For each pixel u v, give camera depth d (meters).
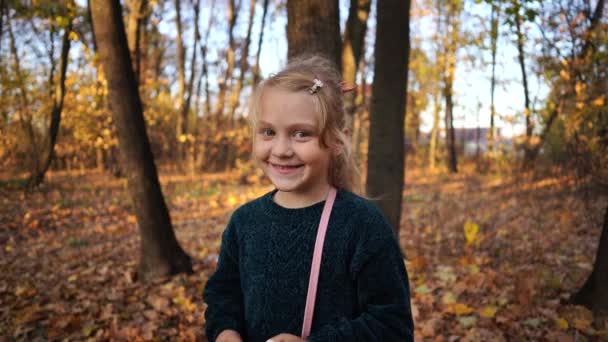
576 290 3.89
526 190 9.78
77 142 14.29
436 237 6.45
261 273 1.20
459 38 16.61
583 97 6.45
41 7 6.21
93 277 4.73
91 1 4.13
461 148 24.66
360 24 5.86
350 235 1.15
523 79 12.98
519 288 3.70
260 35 16.97
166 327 3.49
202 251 5.78
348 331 1.08
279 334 1.11
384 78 4.24
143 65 15.98
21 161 13.03
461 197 10.98
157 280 4.47
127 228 7.60
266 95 1.20
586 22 6.49
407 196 11.74
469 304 3.73
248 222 1.28
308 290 1.14
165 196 10.85
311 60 1.29
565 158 9.08
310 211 1.19
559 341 2.99
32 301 4.07
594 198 7.67
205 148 17.81
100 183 12.92
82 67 12.04
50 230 7.46
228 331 1.25
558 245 5.66
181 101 16.75
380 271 1.13
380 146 4.29
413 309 3.56
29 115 11.22
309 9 3.53
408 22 4.21
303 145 1.16
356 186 1.36
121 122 4.39
